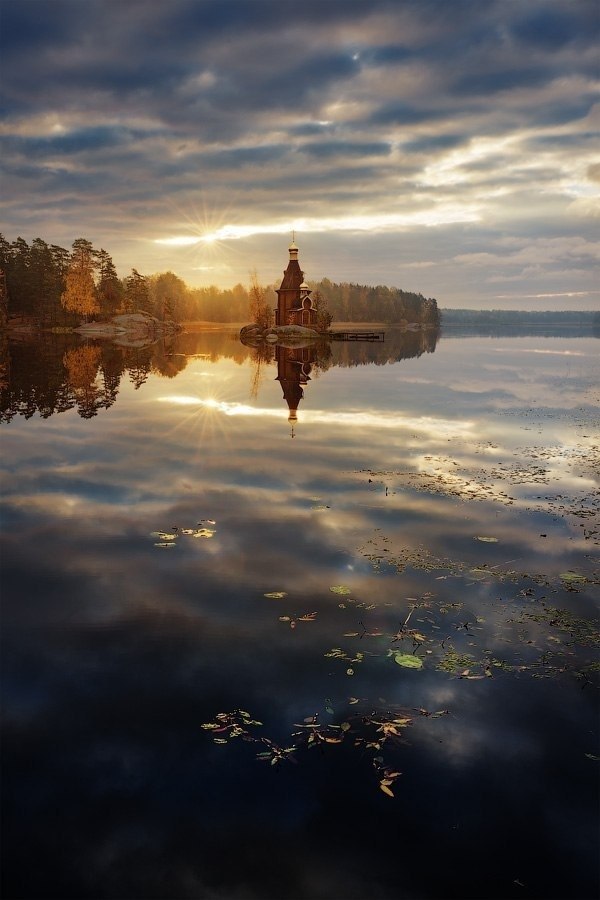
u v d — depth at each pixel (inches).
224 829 187.0
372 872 172.9
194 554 402.3
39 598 338.0
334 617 319.9
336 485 571.8
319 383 1475.1
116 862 175.9
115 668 270.8
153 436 793.6
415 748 222.4
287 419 943.7
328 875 171.8
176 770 210.5
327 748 221.6
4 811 193.8
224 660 277.3
